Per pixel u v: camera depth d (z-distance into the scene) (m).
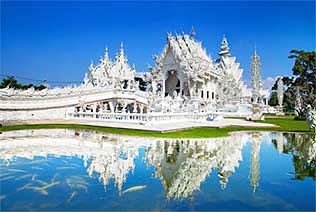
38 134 20.59
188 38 59.44
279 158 12.32
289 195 7.09
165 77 55.66
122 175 9.05
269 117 55.97
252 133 24.12
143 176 8.95
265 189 7.60
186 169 10.02
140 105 46.16
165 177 8.84
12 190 7.35
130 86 50.59
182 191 7.37
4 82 62.59
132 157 12.15
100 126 25.28
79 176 8.82
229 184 8.06
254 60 71.94
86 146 15.04
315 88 69.56
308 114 26.14
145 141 17.19
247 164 10.99
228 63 75.06
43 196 6.89
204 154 13.11
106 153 13.02
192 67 53.16
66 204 6.34
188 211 5.97
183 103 47.19
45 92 33.81
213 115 36.78
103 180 8.38
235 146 15.91
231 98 64.00
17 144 15.62
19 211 5.91
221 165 10.75
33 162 10.92
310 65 73.50
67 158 11.73
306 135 22.59
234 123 33.81
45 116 33.34
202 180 8.53
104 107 41.34
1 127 24.89
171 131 22.47
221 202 6.55
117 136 19.52
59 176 8.79
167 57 55.72
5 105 30.03
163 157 12.25
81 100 36.78
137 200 6.64
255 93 71.00
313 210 6.09
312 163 11.26
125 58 54.56
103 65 54.22
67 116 35.06
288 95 76.31
